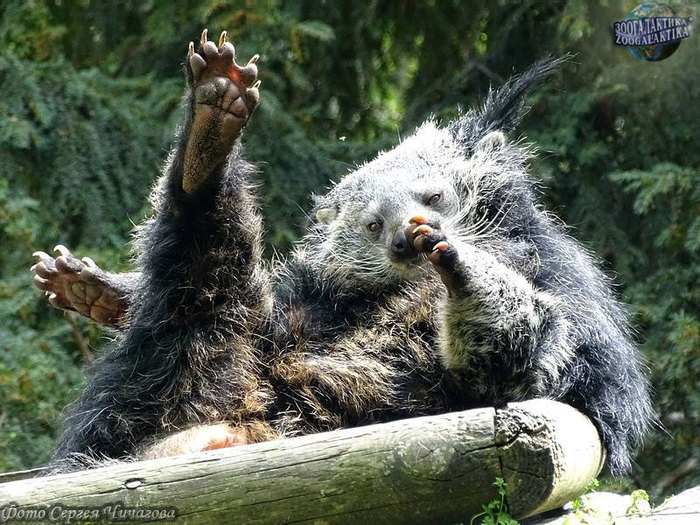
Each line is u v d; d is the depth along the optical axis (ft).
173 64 56.44
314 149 54.24
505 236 30.60
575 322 28.14
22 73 51.72
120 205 52.31
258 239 28.55
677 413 50.96
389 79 61.36
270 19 53.42
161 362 28.27
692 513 22.24
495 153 32.19
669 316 50.47
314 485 20.67
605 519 22.26
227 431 26.84
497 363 26.07
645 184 49.49
